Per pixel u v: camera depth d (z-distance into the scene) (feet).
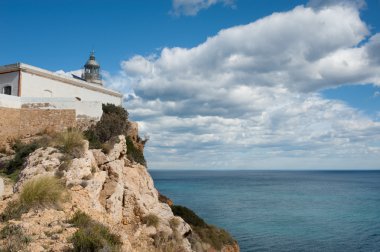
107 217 57.26
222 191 455.22
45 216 44.91
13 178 77.30
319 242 172.55
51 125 101.96
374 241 176.35
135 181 86.69
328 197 391.24
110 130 105.91
